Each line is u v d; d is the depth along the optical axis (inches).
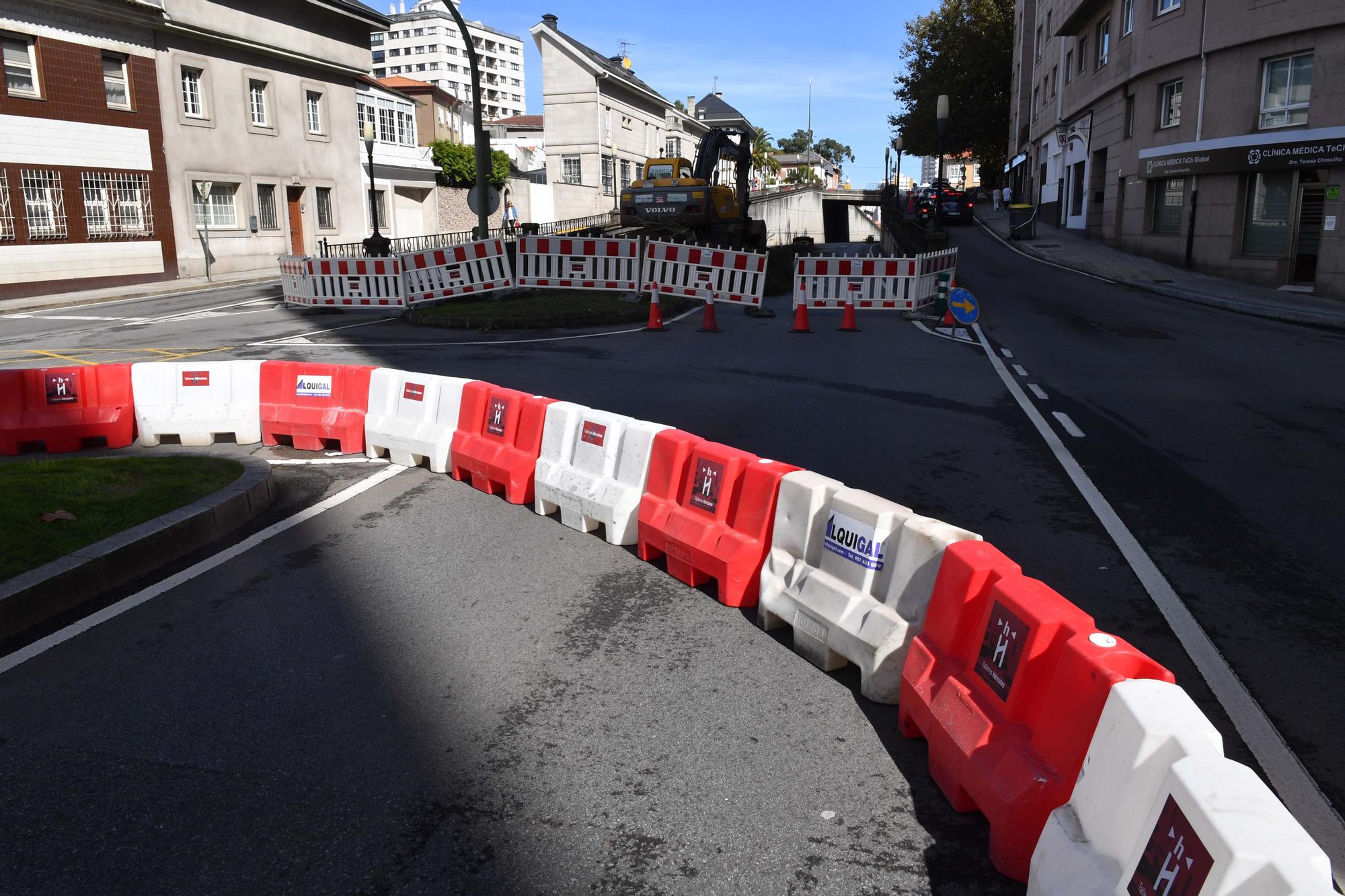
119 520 221.9
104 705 151.6
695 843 116.3
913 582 150.5
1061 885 95.2
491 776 131.0
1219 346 593.3
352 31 1523.1
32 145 986.7
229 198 1273.4
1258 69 922.7
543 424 257.6
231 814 122.7
